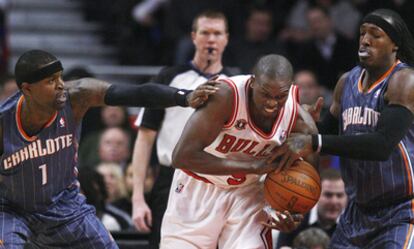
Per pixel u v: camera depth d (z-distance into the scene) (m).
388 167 11.39
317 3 23.67
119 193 16.30
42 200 11.70
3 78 20.00
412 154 11.42
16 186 11.57
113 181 16.31
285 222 11.26
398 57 11.52
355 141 10.93
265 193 11.39
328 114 12.22
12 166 11.43
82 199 12.11
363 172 11.49
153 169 17.70
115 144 18.11
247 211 11.70
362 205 11.69
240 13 23.67
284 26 24.41
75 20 26.44
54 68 11.16
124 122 19.67
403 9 21.27
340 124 11.89
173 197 12.12
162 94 11.23
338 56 22.08
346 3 23.62
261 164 11.12
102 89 11.51
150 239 14.27
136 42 24.73
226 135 11.18
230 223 11.77
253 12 22.08
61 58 25.25
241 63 21.69
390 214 11.45
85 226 11.95
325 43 22.55
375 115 11.33
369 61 11.31
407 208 11.39
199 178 11.82
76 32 25.95
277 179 11.20
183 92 11.12
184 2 23.56
